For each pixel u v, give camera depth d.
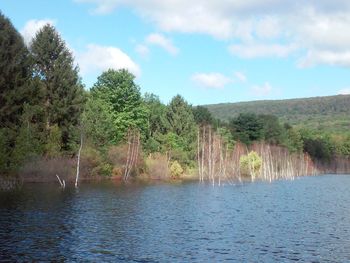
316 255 27.12
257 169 113.56
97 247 27.62
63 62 79.75
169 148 102.12
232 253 27.17
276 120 163.75
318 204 53.53
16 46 68.00
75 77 81.25
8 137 62.97
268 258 26.20
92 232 32.03
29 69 72.88
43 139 73.62
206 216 41.38
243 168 114.00
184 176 101.25
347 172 184.75
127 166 85.19
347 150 197.88
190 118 110.56
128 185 72.38
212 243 29.75
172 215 41.34
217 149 106.25
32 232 31.05
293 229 35.44
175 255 26.31
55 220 35.84
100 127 82.38
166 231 33.41
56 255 25.34
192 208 46.78
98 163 79.38
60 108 77.50
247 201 55.31
